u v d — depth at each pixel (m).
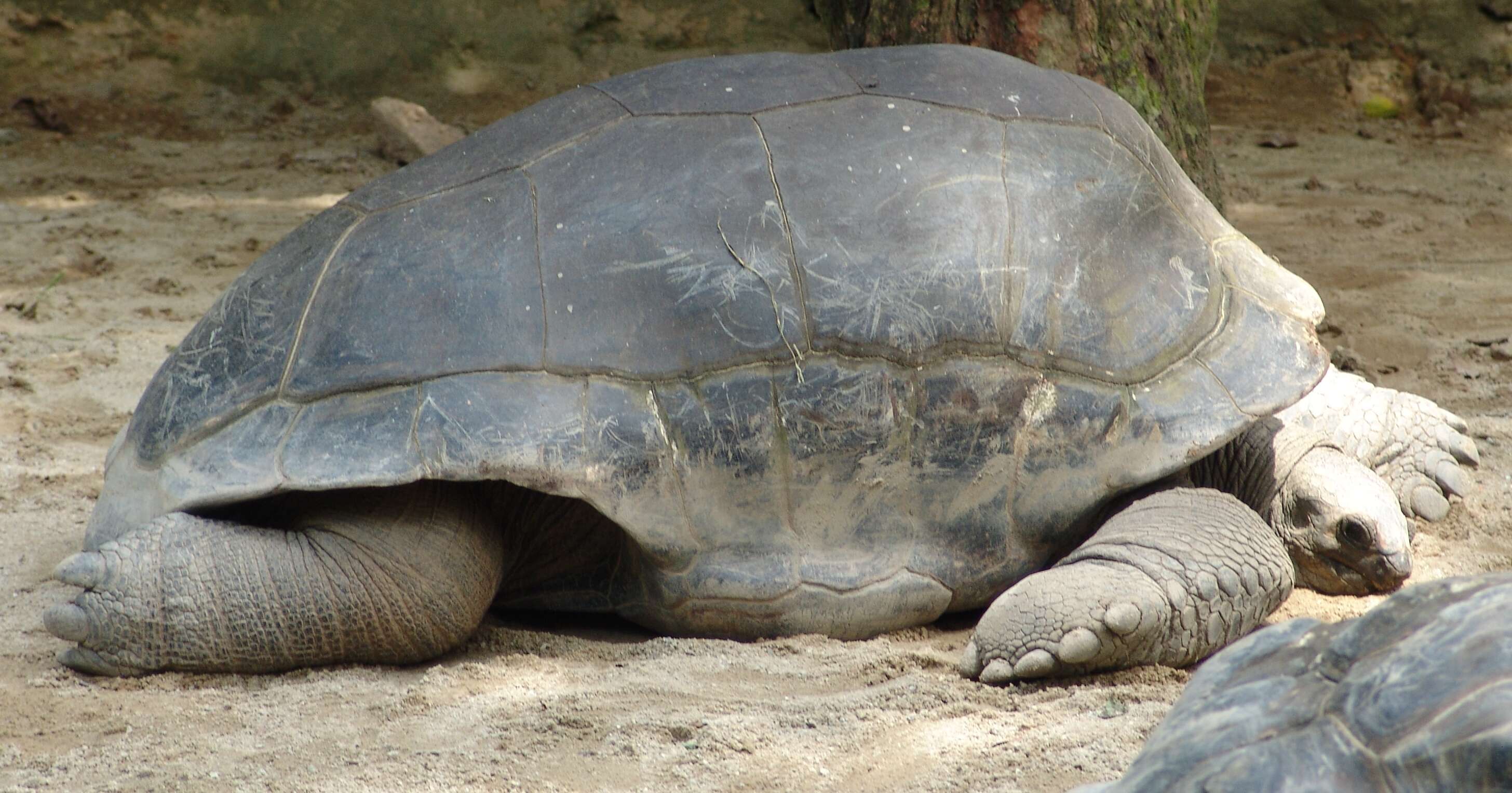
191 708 11.74
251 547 12.27
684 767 10.42
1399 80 45.38
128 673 12.33
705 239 12.68
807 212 12.82
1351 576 13.67
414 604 12.38
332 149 39.53
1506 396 20.06
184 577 12.15
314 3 43.22
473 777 10.35
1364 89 45.50
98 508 13.12
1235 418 12.88
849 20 21.64
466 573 12.61
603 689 11.91
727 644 12.82
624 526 12.30
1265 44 46.56
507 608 14.09
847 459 12.55
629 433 12.25
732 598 12.69
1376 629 6.64
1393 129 43.66
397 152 38.44
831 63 14.34
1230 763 6.23
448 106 43.66
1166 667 11.99
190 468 12.48
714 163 13.05
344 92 43.47
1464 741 5.81
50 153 38.19
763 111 13.48
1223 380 13.03
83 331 23.95
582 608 13.63
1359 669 6.45
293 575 12.20
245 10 42.81
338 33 43.38
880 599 12.77
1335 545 13.48
